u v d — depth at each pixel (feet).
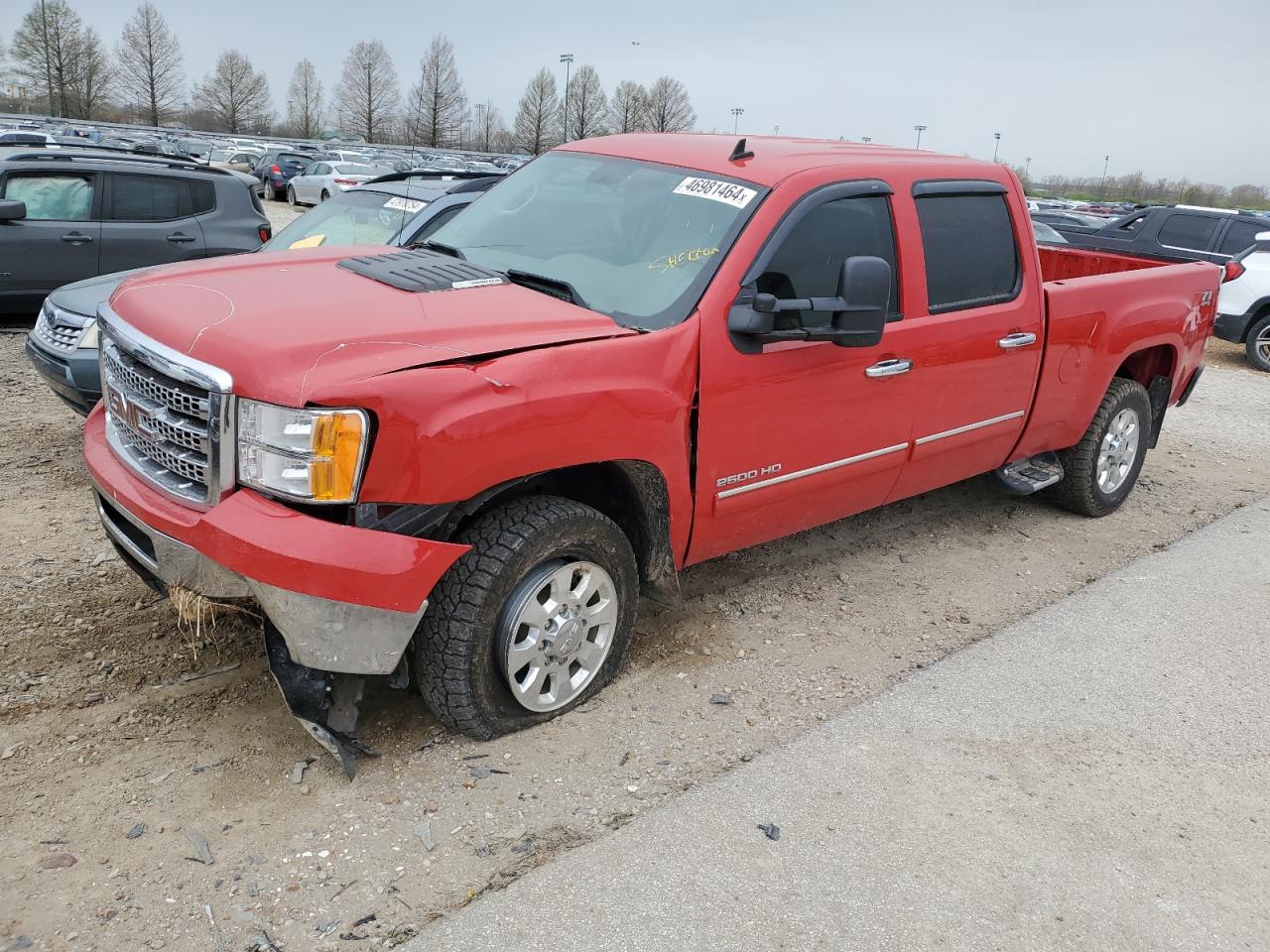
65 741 10.60
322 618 9.37
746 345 12.12
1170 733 12.51
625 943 8.54
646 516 12.06
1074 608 15.87
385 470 9.36
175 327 10.25
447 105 301.22
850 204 13.56
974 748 11.86
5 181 29.25
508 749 11.10
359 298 11.06
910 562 17.38
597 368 10.71
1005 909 9.34
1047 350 16.85
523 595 10.62
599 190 14.01
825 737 11.85
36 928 8.23
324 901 8.75
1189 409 31.78
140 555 10.69
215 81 332.39
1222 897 9.74
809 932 8.86
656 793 10.59
